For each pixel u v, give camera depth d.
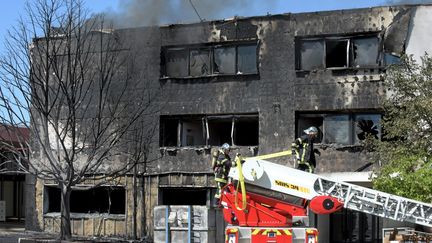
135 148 22.14
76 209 24.88
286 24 22.92
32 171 21.09
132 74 23.72
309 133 13.75
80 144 22.28
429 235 14.16
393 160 16.72
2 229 25.67
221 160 13.50
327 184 12.74
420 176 15.30
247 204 13.21
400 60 19.78
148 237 23.33
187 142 23.97
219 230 16.62
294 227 13.09
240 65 23.44
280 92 22.72
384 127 18.28
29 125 20.11
